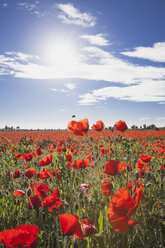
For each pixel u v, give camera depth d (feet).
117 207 3.63
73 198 7.22
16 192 7.47
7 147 32.68
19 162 18.67
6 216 7.97
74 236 4.25
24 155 13.12
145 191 8.41
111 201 3.70
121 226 3.52
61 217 3.59
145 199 8.07
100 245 5.39
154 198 8.63
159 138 57.31
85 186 6.18
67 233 3.63
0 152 22.57
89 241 5.29
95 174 9.86
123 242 5.44
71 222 3.60
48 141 51.24
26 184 9.77
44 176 9.18
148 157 9.87
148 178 9.61
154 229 7.06
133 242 5.72
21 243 3.22
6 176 12.19
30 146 34.58
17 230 3.11
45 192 6.68
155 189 9.98
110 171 6.08
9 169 16.67
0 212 8.13
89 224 4.32
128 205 3.66
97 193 7.23
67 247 5.30
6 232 3.09
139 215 6.83
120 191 3.76
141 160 10.02
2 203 8.98
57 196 6.05
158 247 6.22
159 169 12.55
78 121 6.56
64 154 17.61
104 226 6.15
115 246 5.74
